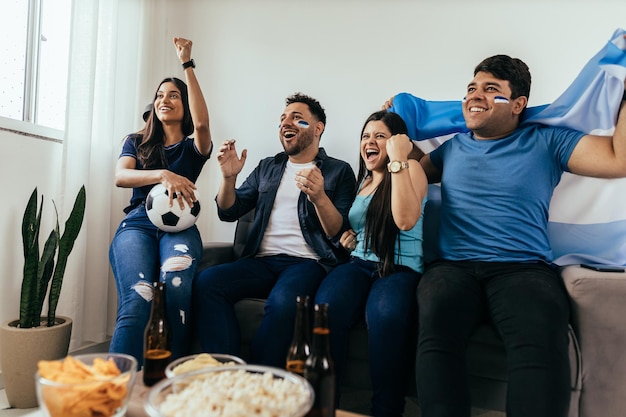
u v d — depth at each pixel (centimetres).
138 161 189
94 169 205
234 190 190
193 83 190
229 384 68
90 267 204
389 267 154
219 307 147
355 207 171
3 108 179
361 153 182
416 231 161
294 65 228
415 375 127
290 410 60
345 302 139
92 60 193
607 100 167
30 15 189
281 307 140
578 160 161
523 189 154
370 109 215
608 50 170
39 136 183
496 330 127
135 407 79
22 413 148
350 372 141
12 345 149
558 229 174
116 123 219
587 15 187
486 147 165
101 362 73
